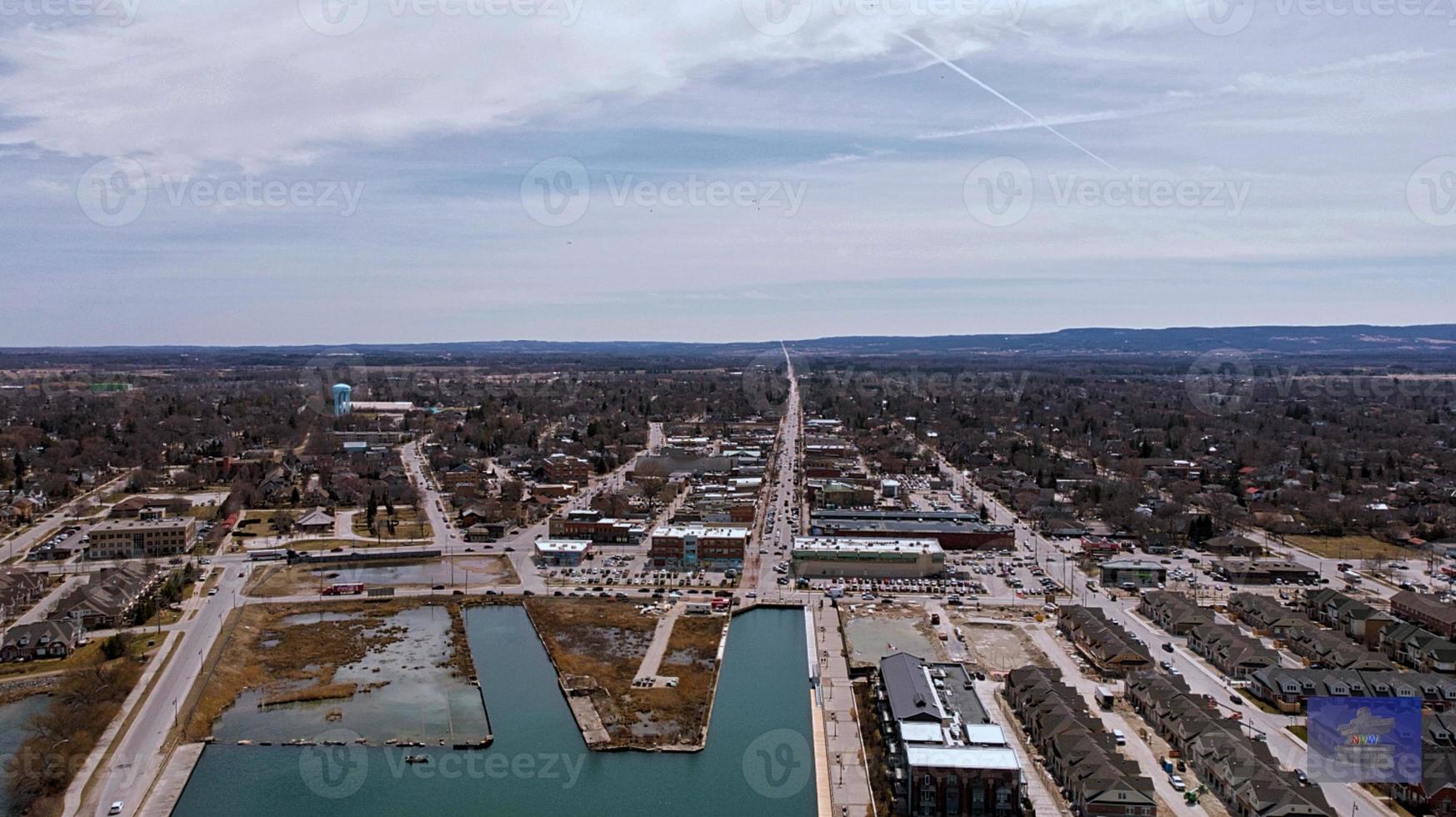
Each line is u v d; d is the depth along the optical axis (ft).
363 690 520.83
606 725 472.44
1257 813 364.99
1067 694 469.98
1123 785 375.45
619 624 637.71
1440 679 482.69
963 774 382.22
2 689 507.30
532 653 586.45
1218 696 494.59
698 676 538.88
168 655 557.33
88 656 554.46
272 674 544.62
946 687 481.05
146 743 440.45
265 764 431.84
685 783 416.05
